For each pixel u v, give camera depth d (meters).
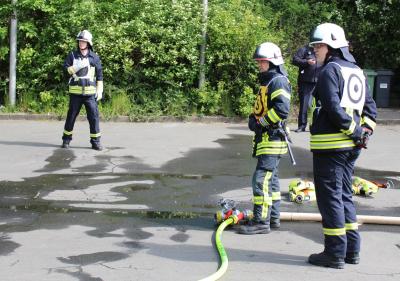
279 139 6.15
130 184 8.09
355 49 15.89
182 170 8.94
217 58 13.68
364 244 5.96
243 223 6.43
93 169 8.88
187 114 13.40
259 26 13.65
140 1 13.91
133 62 13.55
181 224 6.49
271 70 6.11
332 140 5.11
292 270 5.21
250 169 9.09
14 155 9.67
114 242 5.87
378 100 15.23
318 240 6.05
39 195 7.48
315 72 11.95
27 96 13.48
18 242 5.81
